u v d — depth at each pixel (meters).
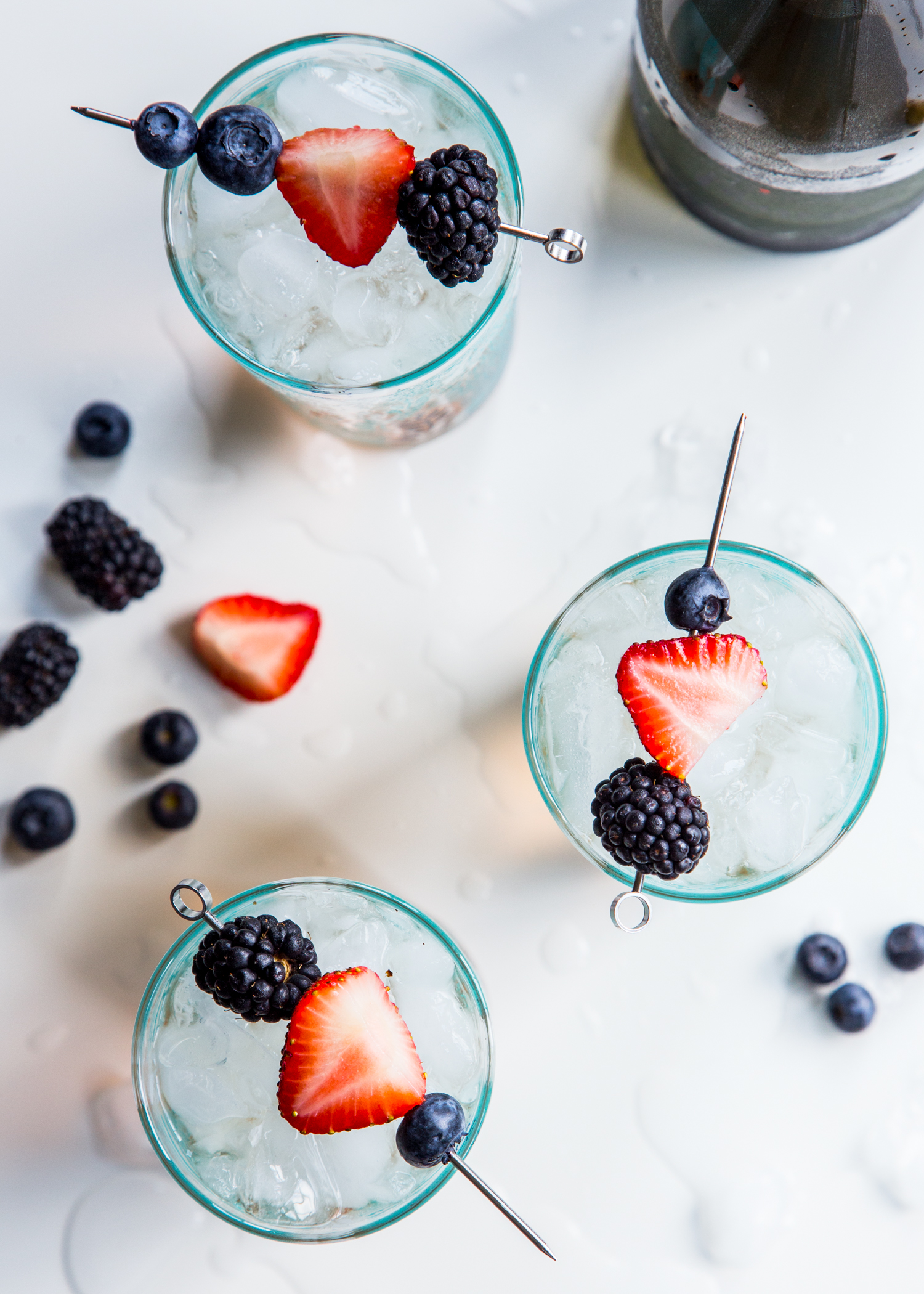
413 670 0.64
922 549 0.64
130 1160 0.63
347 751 0.64
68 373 0.65
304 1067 0.56
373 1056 0.56
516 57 0.64
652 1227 0.63
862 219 0.62
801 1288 0.63
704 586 0.56
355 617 0.65
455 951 0.59
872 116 0.57
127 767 0.64
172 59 0.64
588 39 0.64
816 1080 0.64
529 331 0.65
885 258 0.64
